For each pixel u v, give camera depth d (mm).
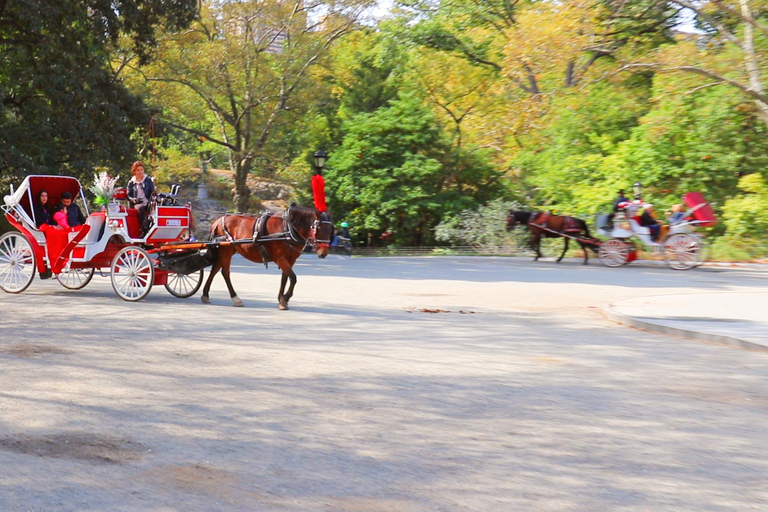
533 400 7621
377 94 45531
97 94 30281
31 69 30484
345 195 38188
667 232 25734
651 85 38875
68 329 10961
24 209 15336
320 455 5836
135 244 14586
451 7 45656
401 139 37781
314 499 4969
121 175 31953
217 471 5453
